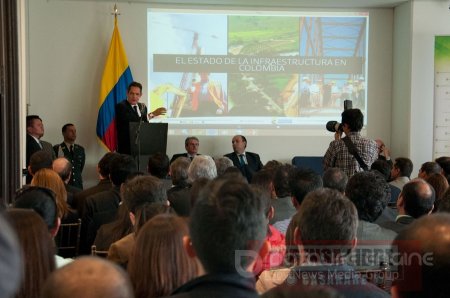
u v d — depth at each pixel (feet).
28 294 5.26
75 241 11.48
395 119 25.40
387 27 25.43
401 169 15.44
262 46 24.97
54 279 3.10
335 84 25.30
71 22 24.03
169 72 24.59
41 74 23.93
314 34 25.16
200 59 24.67
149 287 5.37
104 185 12.71
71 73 24.09
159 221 5.61
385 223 9.16
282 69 25.05
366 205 8.54
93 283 3.03
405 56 24.45
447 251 3.55
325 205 5.43
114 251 7.53
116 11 23.86
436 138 24.03
